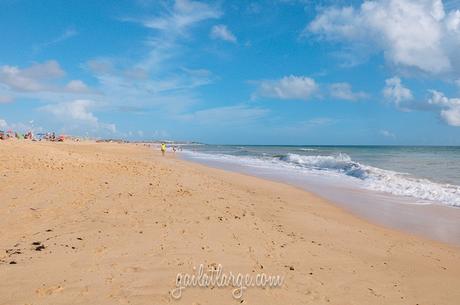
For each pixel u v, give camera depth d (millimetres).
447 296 6270
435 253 8867
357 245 8977
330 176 25625
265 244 8156
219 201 12547
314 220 11500
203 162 38594
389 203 15578
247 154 62625
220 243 7863
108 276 5820
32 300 4957
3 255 6516
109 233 8008
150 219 9375
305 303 5500
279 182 21828
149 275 5957
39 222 8594
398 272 7266
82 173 15352
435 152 77500
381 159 48125
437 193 17641
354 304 5645
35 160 16719
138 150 60812
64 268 6043
